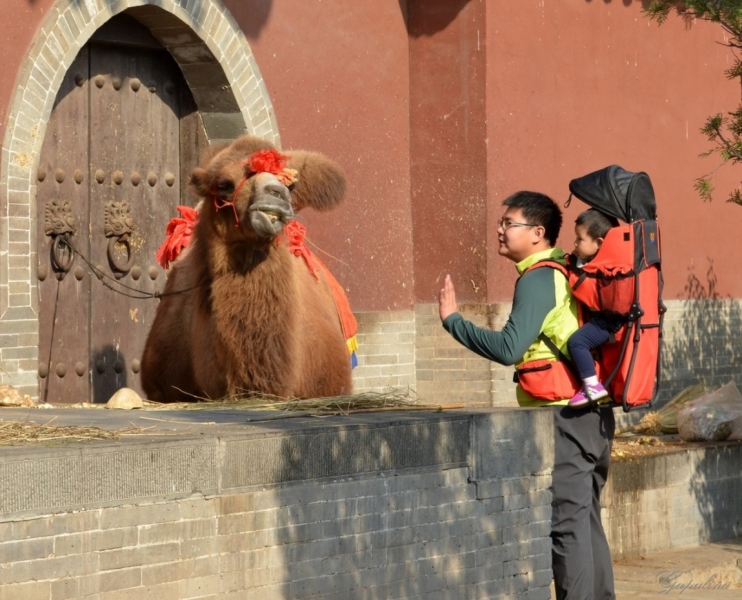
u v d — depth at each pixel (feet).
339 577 22.45
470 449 24.90
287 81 51.42
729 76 54.70
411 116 58.13
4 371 40.19
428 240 57.98
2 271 40.42
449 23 57.41
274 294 30.86
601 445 26.99
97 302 47.65
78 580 18.79
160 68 49.85
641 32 65.82
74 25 42.80
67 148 46.34
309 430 22.06
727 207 71.87
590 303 26.17
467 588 24.72
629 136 65.16
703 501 46.26
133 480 19.49
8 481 17.97
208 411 26.50
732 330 72.08
